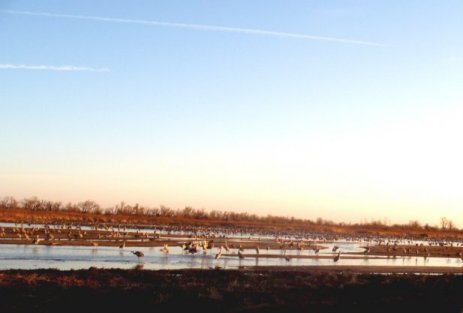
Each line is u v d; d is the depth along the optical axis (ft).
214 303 101.30
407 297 117.39
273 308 100.22
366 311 103.24
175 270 154.71
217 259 211.00
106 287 113.39
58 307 95.96
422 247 386.11
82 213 627.46
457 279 147.95
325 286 127.95
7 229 307.17
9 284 110.63
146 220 605.31
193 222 644.69
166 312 95.61
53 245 234.38
